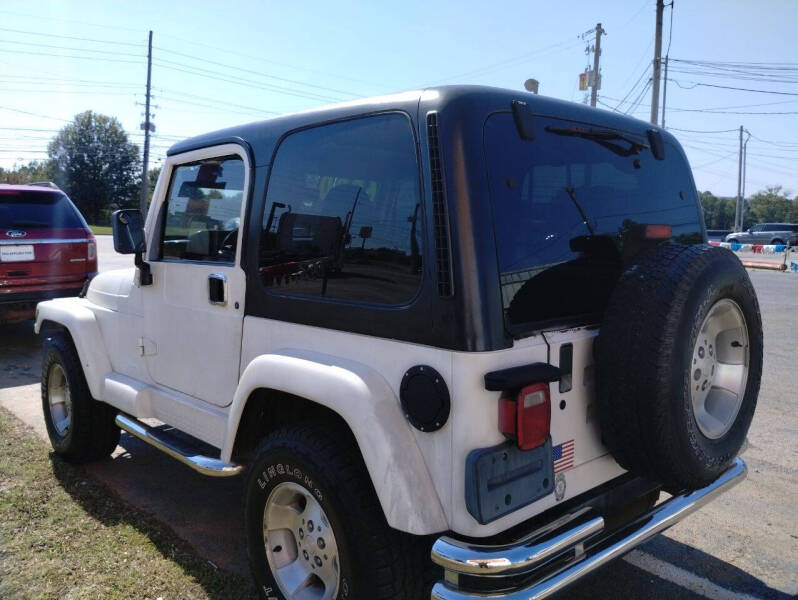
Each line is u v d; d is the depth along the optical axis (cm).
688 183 324
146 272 359
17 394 629
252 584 309
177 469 451
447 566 204
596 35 3066
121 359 395
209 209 324
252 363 271
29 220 805
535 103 248
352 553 231
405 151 231
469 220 212
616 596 309
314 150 268
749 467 466
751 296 266
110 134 7288
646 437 229
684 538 366
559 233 244
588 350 244
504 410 210
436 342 213
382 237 234
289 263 272
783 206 10325
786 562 341
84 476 432
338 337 248
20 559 327
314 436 246
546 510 236
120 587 305
